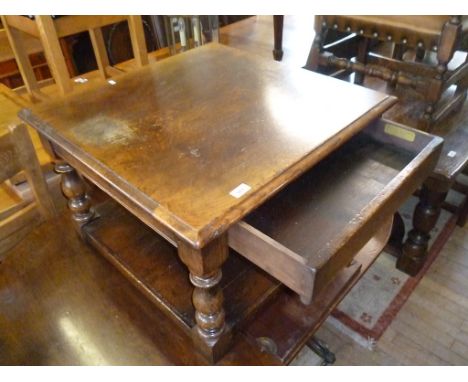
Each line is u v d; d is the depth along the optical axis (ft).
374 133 3.19
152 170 2.29
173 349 2.77
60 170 3.13
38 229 3.75
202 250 1.98
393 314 4.19
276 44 7.08
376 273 4.59
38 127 2.77
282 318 2.93
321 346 3.72
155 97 3.03
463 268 4.62
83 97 3.07
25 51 5.34
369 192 2.79
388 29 4.00
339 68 4.70
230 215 1.99
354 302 4.31
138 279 3.06
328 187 2.85
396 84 4.25
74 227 3.75
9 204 3.87
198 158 2.36
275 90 3.05
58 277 3.33
